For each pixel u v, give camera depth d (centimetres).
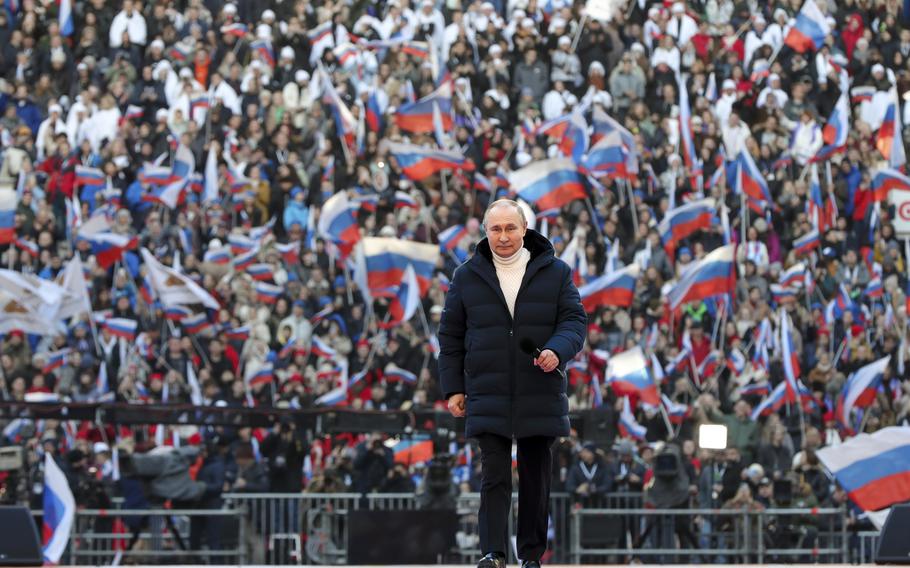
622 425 5797
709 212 6794
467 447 5628
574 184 6525
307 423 5022
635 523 5219
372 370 6222
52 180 7000
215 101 7250
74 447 5297
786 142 7512
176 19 7550
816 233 7044
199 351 6212
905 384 6588
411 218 6844
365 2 7756
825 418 6488
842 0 8050
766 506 5441
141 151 7081
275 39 7562
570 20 7744
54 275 6662
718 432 3275
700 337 6456
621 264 6831
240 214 6912
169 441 5788
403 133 7344
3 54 7494
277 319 6359
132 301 6488
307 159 7119
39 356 6003
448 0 7794
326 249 6675
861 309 6950
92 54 7462
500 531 2219
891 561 2875
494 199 7062
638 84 7600
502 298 2242
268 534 5078
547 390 2225
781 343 6256
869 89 7844
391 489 5194
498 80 7488
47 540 4744
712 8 7881
